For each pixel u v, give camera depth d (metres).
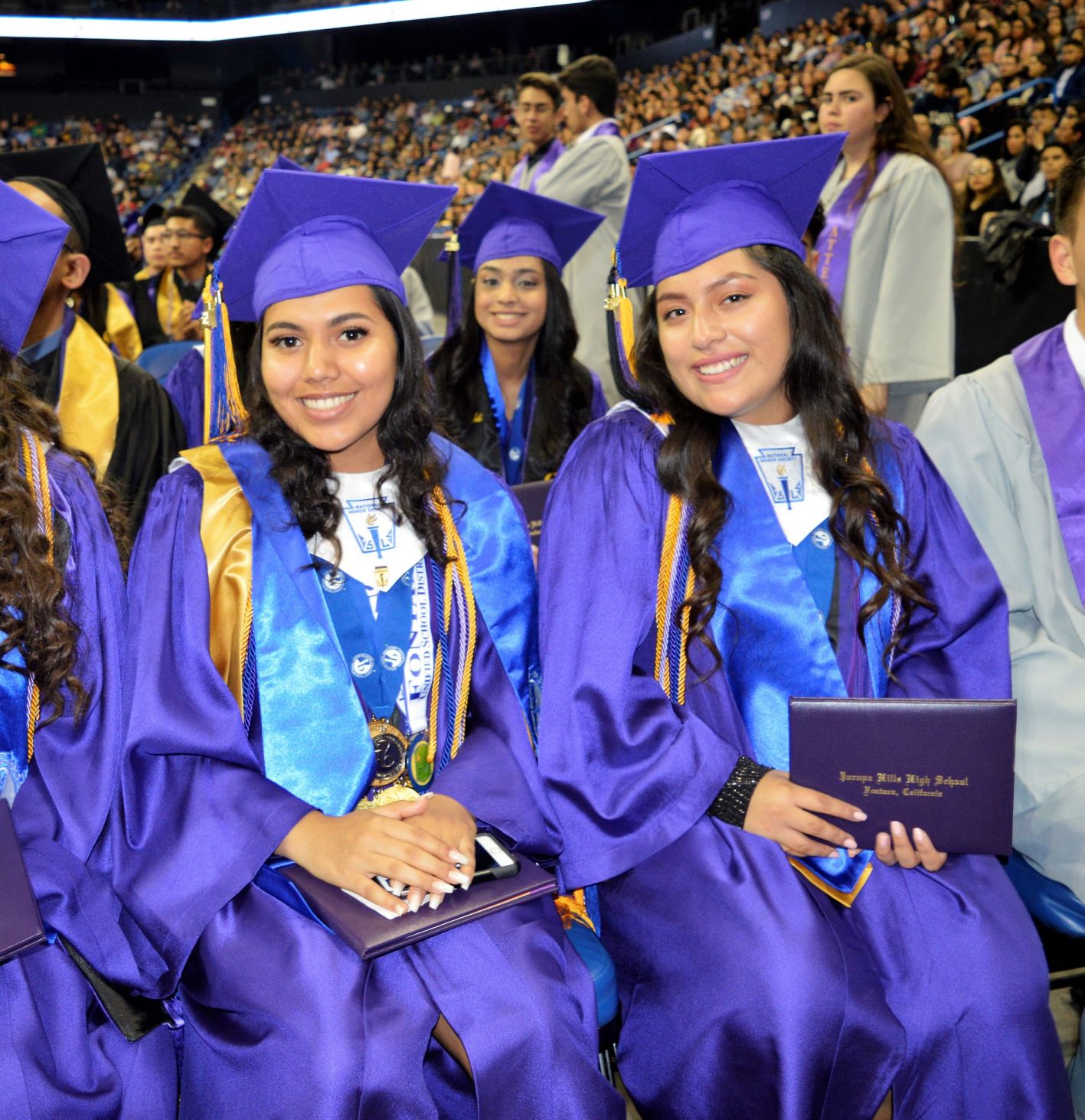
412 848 1.79
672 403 2.31
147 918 1.83
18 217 1.92
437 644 2.15
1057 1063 1.94
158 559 2.03
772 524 2.21
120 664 2.01
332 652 2.03
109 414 3.42
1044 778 2.29
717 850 2.04
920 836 1.92
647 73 19.70
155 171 24.88
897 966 2.02
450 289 4.12
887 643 2.28
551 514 2.31
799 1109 1.84
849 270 4.66
